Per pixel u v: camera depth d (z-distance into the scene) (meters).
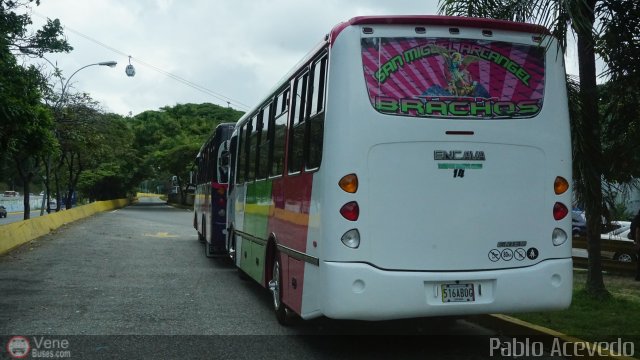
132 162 56.81
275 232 7.78
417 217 5.48
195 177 21.08
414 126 5.54
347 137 5.46
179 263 13.86
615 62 7.17
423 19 5.69
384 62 5.60
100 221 30.25
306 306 6.08
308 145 6.33
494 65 5.78
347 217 5.39
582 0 6.27
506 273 5.57
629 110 7.57
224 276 11.81
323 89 5.91
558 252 5.76
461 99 5.66
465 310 5.46
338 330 7.20
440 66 5.68
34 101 12.70
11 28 11.65
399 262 5.43
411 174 5.50
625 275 13.30
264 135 8.95
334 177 5.45
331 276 5.36
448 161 5.56
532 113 5.80
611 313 7.65
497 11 8.68
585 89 7.85
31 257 14.32
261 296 9.58
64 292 9.62
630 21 7.12
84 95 30.66
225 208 14.07
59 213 25.86
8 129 11.28
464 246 5.53
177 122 65.81
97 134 31.59
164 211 47.22
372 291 5.32
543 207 5.75
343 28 5.64
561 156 5.84
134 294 9.59
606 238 16.30
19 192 81.25
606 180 8.09
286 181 7.26
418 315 5.39
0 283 10.39
